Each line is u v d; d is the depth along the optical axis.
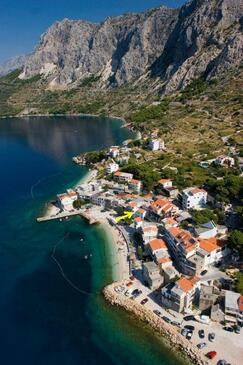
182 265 111.31
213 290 98.50
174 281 102.31
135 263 121.06
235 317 91.56
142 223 141.75
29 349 92.00
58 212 168.50
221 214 138.50
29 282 117.75
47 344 93.19
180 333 90.00
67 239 143.88
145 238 129.38
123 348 90.06
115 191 181.38
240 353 83.50
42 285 115.81
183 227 133.50
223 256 115.19
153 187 180.38
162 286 107.75
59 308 105.06
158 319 95.12
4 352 91.44
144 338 91.75
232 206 145.75
